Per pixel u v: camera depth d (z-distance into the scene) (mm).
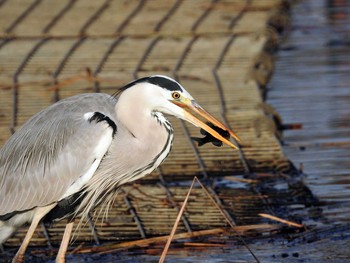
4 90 16031
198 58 17672
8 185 9859
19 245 10727
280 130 14695
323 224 11023
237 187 12266
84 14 21094
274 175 12625
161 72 16875
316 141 14195
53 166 9680
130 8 21750
